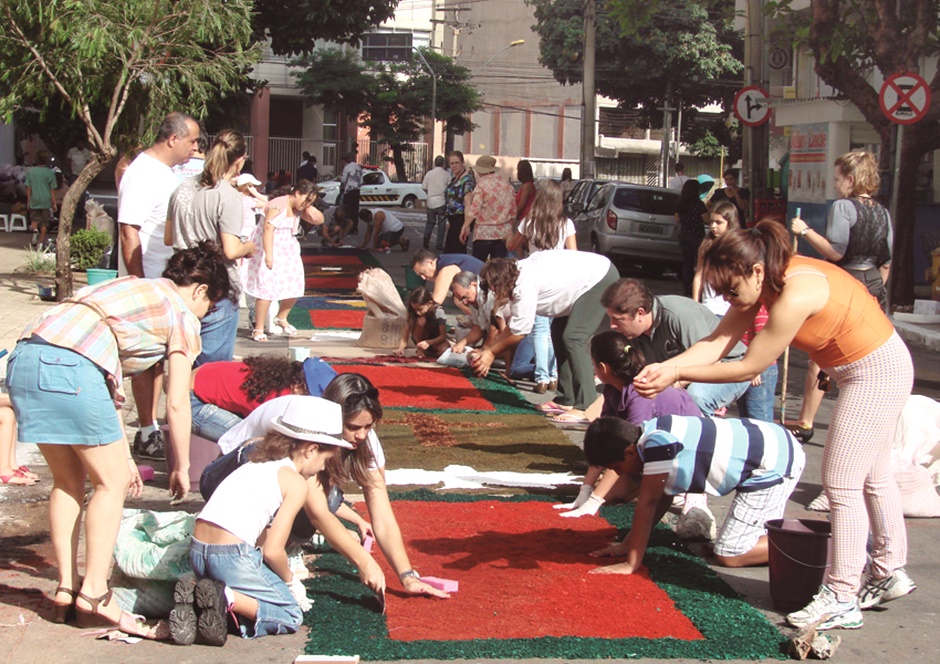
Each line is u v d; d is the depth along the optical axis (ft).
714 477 16.84
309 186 36.68
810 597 15.81
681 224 52.95
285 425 14.73
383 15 73.26
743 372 15.28
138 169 24.31
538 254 27.25
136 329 15.33
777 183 83.51
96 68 39.99
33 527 18.86
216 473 15.96
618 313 20.21
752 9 63.82
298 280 37.35
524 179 55.52
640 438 16.97
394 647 14.03
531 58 216.74
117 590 15.42
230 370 19.43
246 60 43.50
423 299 34.30
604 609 15.62
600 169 205.36
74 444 14.47
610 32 136.15
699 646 14.44
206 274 16.43
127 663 13.76
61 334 14.51
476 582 16.57
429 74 174.40
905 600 16.84
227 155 23.59
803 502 21.95
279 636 14.71
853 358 15.15
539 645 14.20
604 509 20.53
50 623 14.96
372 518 15.98
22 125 74.18
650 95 147.43
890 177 51.60
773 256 15.03
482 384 31.53
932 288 51.42
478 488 21.59
